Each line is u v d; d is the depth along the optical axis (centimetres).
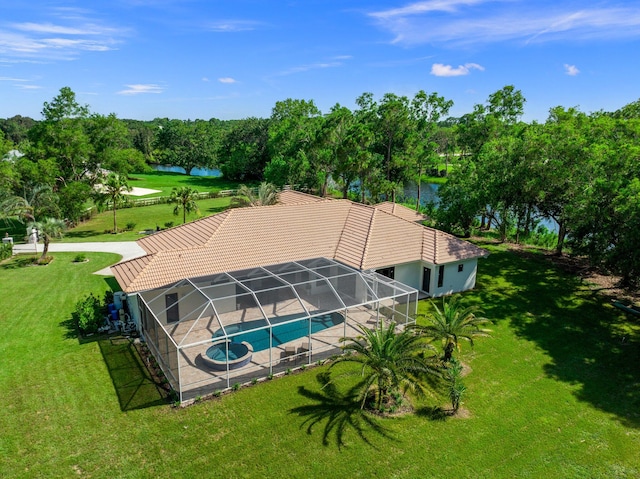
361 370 1761
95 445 1594
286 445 1617
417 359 1817
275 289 2480
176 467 1501
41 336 2417
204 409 1811
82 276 3466
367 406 1862
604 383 2088
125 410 1788
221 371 2078
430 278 3089
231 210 3153
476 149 6038
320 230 3262
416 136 6781
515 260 3912
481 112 5978
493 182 3884
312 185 7312
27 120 19725
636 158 2917
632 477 1510
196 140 12475
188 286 2450
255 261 2805
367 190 6600
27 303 2898
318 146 6556
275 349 2300
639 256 2477
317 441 1641
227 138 11088
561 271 3634
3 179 4634
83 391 1911
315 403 1870
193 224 3191
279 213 3259
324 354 2264
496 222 4612
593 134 3553
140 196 7650
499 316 2806
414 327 2142
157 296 2242
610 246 2905
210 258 2716
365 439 1662
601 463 1574
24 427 1680
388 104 6781
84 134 5538
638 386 2067
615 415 1848
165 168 14675
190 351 2230
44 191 4606
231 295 2406
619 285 3100
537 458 1590
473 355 2331
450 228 4453
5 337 2400
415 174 6938
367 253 2952
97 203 5219
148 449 1580
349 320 2656
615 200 2683
